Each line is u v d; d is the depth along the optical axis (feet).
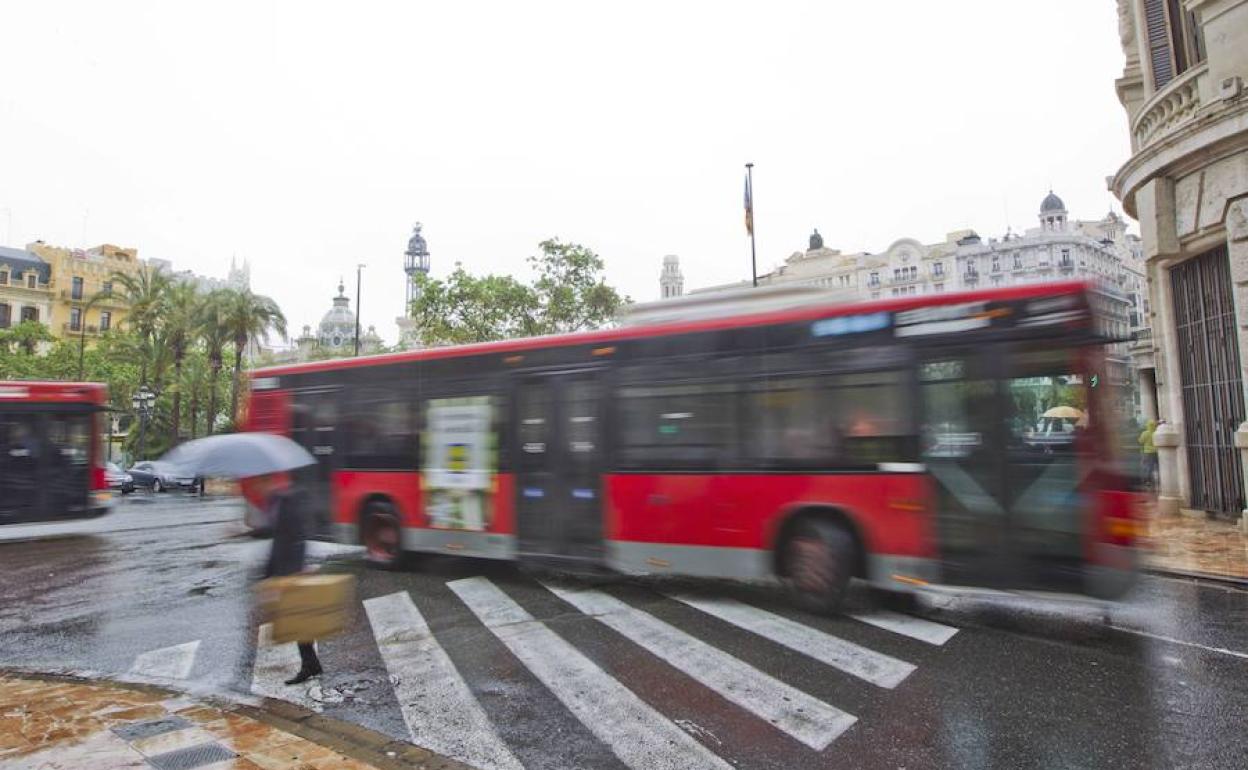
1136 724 14.75
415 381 33.04
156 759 13.50
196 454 17.66
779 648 20.35
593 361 28.55
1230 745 13.70
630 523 26.99
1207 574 29.45
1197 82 41.11
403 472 32.81
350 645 21.26
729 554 25.16
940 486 22.24
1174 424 47.42
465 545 30.76
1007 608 24.85
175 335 122.93
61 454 47.42
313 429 35.83
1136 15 48.80
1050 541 20.86
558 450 28.91
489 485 30.37
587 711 15.93
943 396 22.48
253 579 32.14
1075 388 21.08
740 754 13.65
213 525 55.83
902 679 17.66
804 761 13.29
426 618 24.29
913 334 23.02
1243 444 38.04
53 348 186.80
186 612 26.21
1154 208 44.27
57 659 20.94
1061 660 19.03
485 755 13.82
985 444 21.84
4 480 45.06
